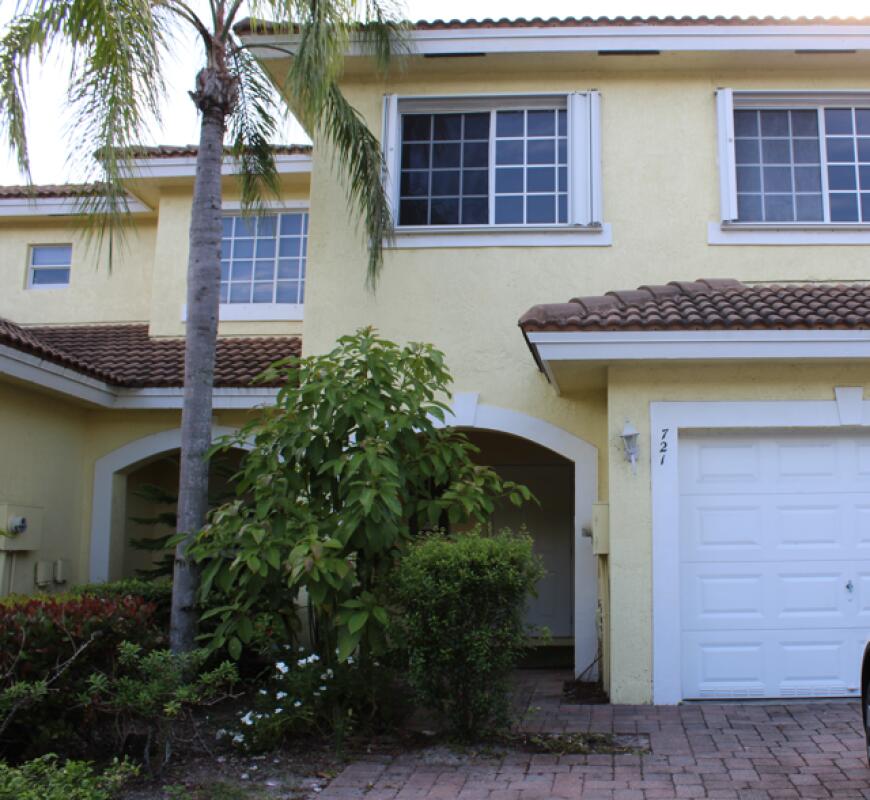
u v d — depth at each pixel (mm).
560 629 13422
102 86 8547
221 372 11758
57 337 14797
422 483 8469
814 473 9266
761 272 11172
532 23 11234
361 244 11430
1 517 10227
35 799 5379
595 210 11266
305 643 10180
